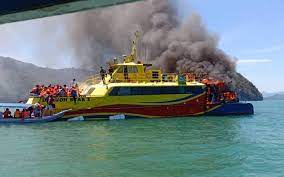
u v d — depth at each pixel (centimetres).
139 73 4753
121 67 4716
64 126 3819
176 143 2584
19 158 2044
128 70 4725
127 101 4509
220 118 4694
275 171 1700
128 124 3969
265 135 3062
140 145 2502
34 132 3322
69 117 4334
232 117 4862
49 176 1627
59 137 2961
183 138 2864
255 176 1614
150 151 2248
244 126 3831
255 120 4522
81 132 3300
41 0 245
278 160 1950
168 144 2531
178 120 4397
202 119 4538
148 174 1658
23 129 3581
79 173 1678
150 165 1844
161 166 1811
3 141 2745
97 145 2509
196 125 3888
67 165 1856
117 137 2938
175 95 4725
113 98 4456
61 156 2105
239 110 5128
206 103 4922
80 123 4100
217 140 2734
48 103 4334
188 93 4806
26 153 2197
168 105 4688
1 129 3594
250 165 1839
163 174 1650
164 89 4681
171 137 2925
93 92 4541
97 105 4409
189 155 2108
